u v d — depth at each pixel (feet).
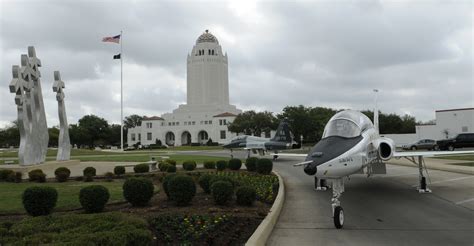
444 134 209.97
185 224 26.50
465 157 116.06
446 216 34.71
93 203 32.42
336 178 34.83
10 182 64.59
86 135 373.20
